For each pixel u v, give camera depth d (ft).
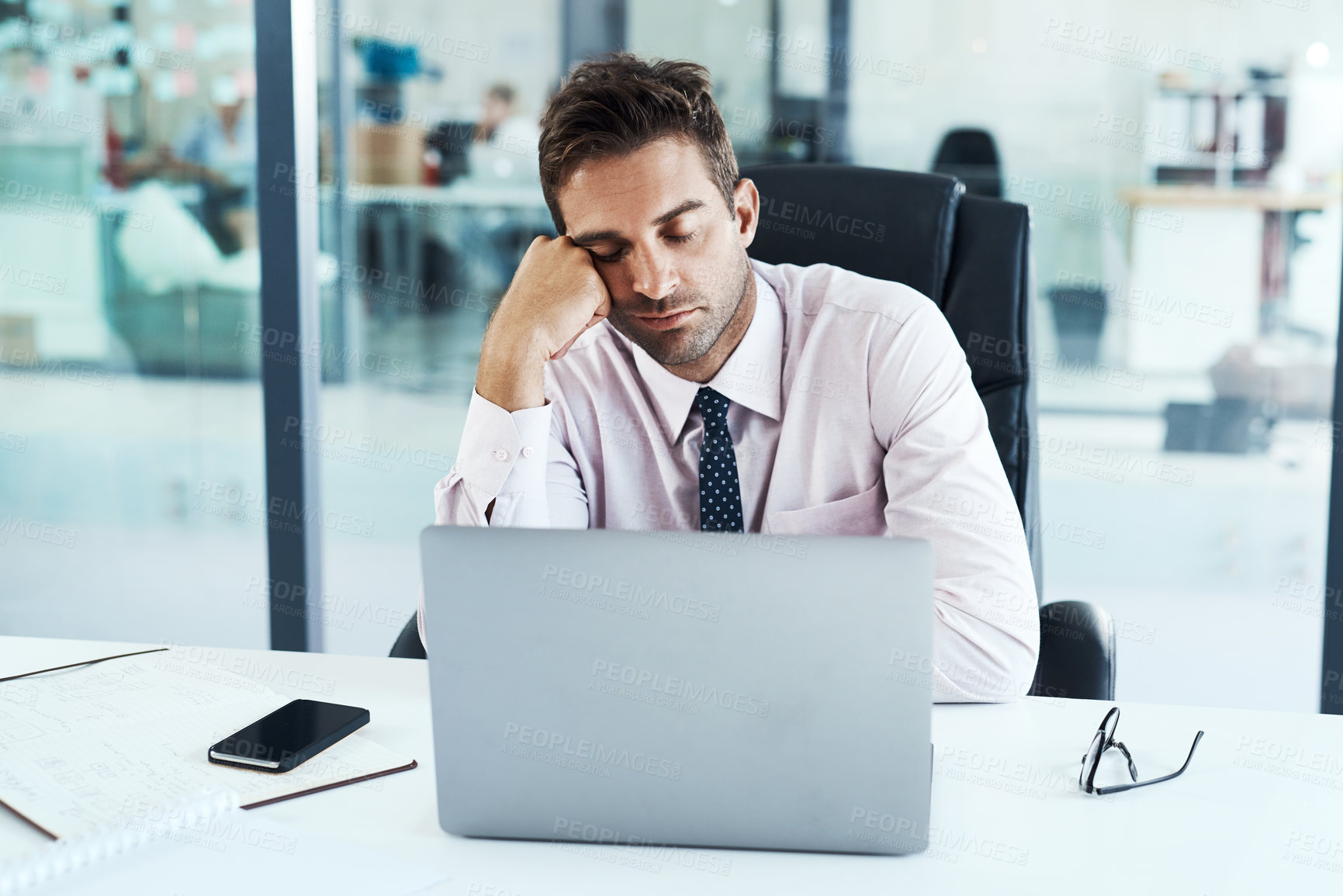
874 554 2.38
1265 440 8.48
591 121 4.00
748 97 8.14
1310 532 8.63
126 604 9.76
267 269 7.36
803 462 4.67
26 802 2.63
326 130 8.57
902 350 4.46
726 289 4.31
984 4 7.88
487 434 3.99
